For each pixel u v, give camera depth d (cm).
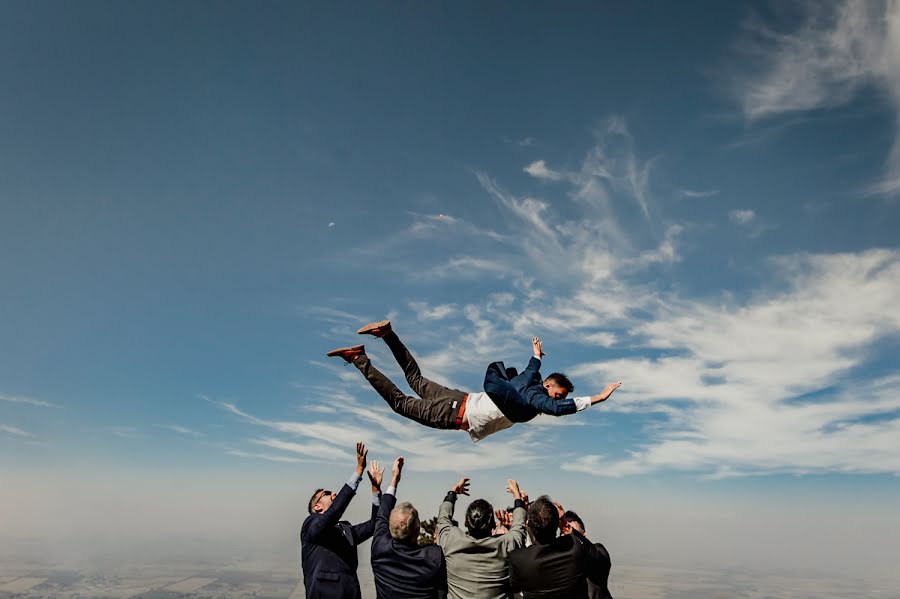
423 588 550
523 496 666
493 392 615
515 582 559
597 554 661
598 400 600
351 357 665
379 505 639
